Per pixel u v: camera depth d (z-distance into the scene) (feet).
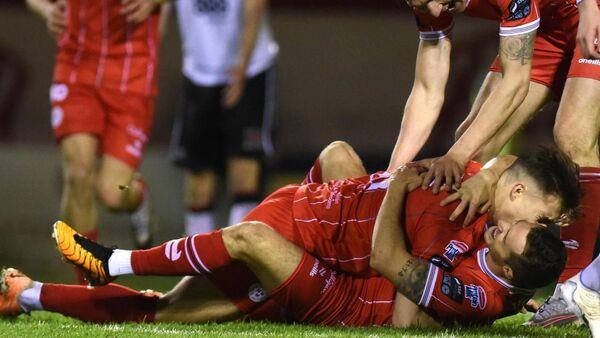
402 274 57.06
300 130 148.05
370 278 60.85
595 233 65.72
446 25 67.05
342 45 148.97
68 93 89.92
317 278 59.41
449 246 58.29
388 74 148.66
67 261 59.98
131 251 60.49
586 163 67.10
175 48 146.51
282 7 148.97
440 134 138.51
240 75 109.40
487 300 57.52
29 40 147.43
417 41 148.46
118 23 90.58
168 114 145.59
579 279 55.01
